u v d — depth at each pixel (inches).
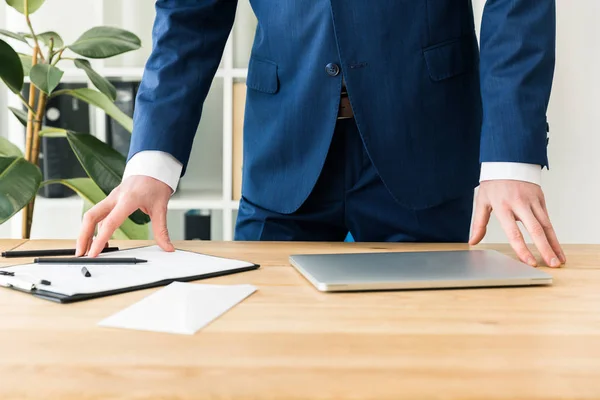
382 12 43.6
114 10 97.5
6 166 58.7
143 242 44.4
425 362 19.8
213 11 45.3
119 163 68.7
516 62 38.8
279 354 20.5
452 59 45.5
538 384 18.1
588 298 28.6
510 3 39.4
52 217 102.9
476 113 47.6
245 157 50.8
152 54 44.5
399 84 44.5
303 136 46.8
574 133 91.4
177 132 41.7
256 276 33.4
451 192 46.9
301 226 50.4
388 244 44.8
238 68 95.3
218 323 24.2
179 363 19.6
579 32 89.7
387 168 45.8
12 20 98.4
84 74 93.4
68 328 23.4
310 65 45.5
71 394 17.3
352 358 20.1
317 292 29.6
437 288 30.4
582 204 92.4
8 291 29.5
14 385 17.9
